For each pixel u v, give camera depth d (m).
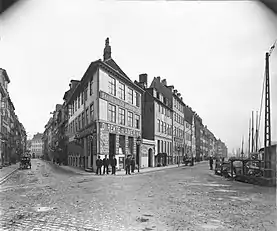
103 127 25.56
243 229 5.64
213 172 27.56
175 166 41.84
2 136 36.44
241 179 17.42
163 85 50.91
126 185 14.12
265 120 12.64
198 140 83.00
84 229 5.62
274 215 6.91
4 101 38.41
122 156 29.22
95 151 25.23
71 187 13.20
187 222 6.20
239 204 8.52
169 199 9.44
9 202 8.84
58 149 54.44
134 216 6.76
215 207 7.99
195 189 12.62
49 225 5.93
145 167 35.94
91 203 8.58
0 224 6.00
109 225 5.92
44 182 16.09
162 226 5.85
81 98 33.84
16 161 60.81
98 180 17.28
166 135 46.25
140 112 34.97
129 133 31.33
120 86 29.84
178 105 56.22
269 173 13.80
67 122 46.19
